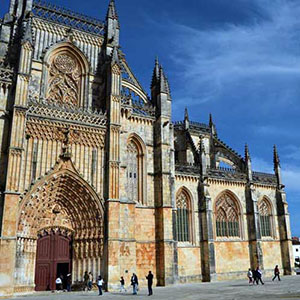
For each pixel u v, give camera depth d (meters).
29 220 43.59
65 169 46.16
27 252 42.97
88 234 47.12
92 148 49.38
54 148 46.41
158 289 46.31
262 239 72.69
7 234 39.53
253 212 70.56
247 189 72.62
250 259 69.00
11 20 54.03
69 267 47.22
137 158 55.69
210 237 61.84
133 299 34.97
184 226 62.66
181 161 78.69
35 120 45.59
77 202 47.84
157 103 58.75
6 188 40.62
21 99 44.19
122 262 47.31
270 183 77.12
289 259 73.19
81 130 48.91
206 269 60.69
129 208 49.88
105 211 47.44
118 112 51.56
